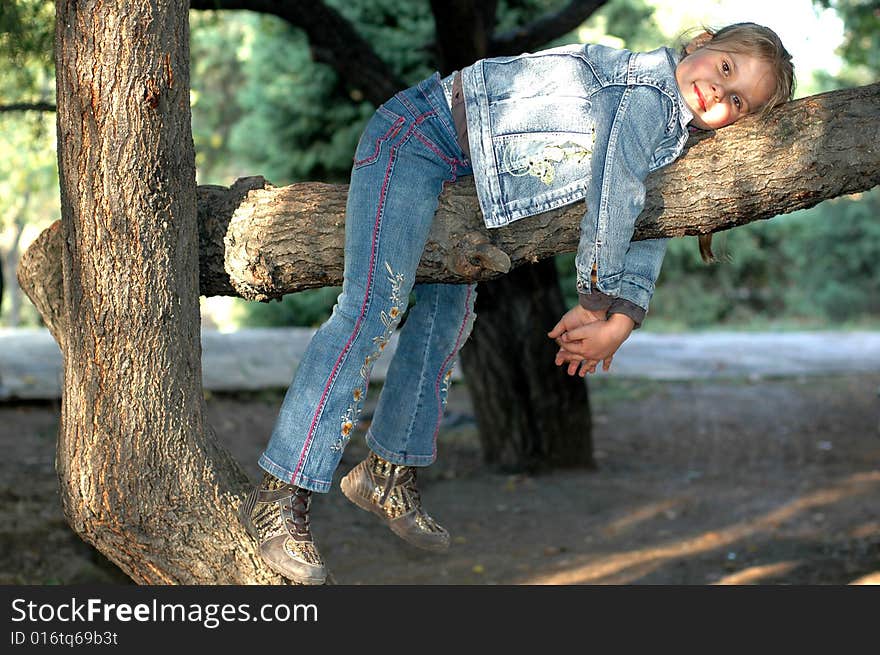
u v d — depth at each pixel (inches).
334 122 636.7
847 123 96.2
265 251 110.9
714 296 882.1
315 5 286.7
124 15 99.8
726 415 466.3
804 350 677.3
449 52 287.1
